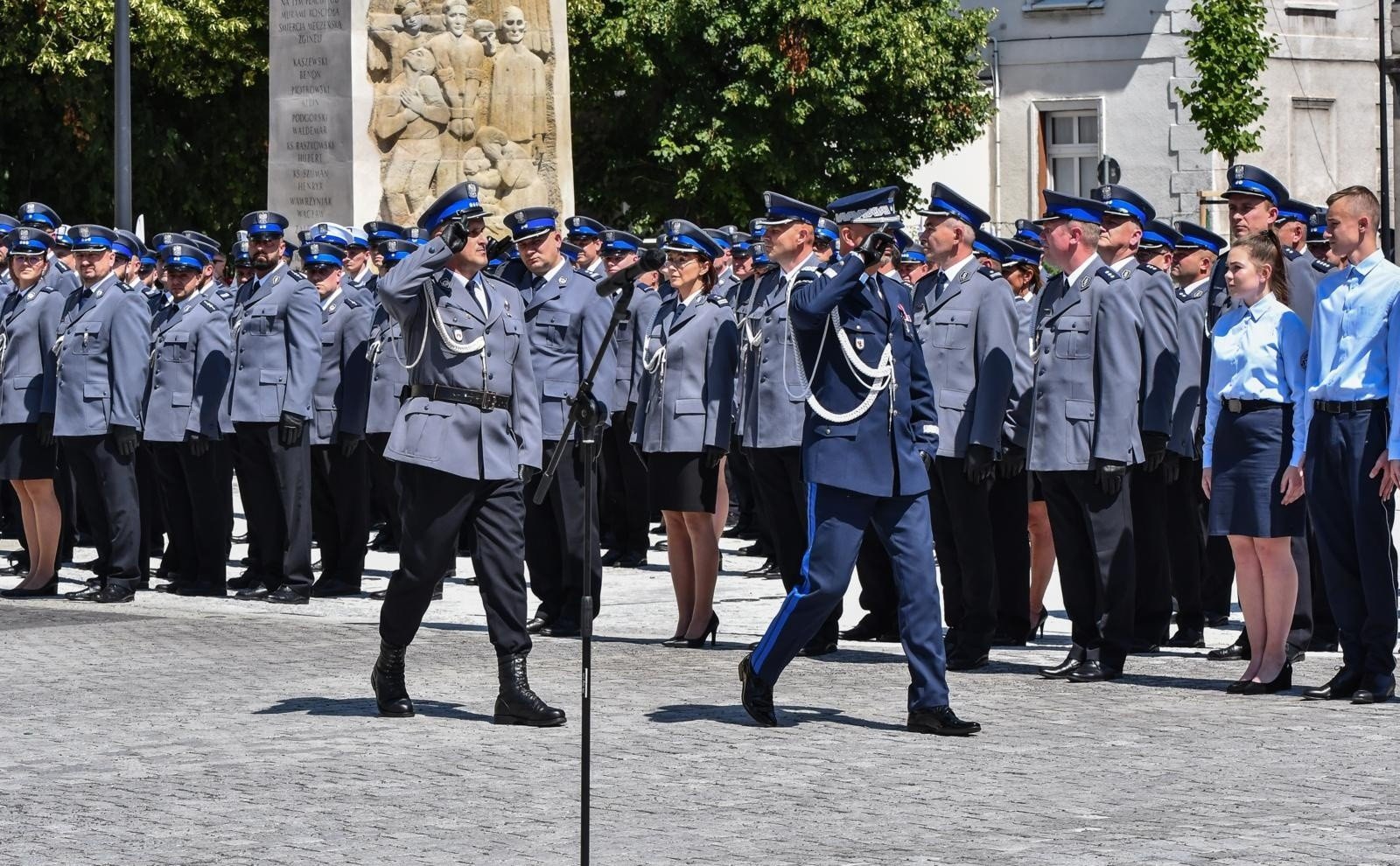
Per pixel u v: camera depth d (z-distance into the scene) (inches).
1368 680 813.9
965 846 570.6
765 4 2657.5
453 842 582.6
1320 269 918.4
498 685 860.6
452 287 782.5
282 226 1166.3
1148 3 3073.3
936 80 2787.9
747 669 767.1
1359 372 807.7
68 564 1347.2
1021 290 1075.3
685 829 595.5
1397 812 608.1
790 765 690.8
